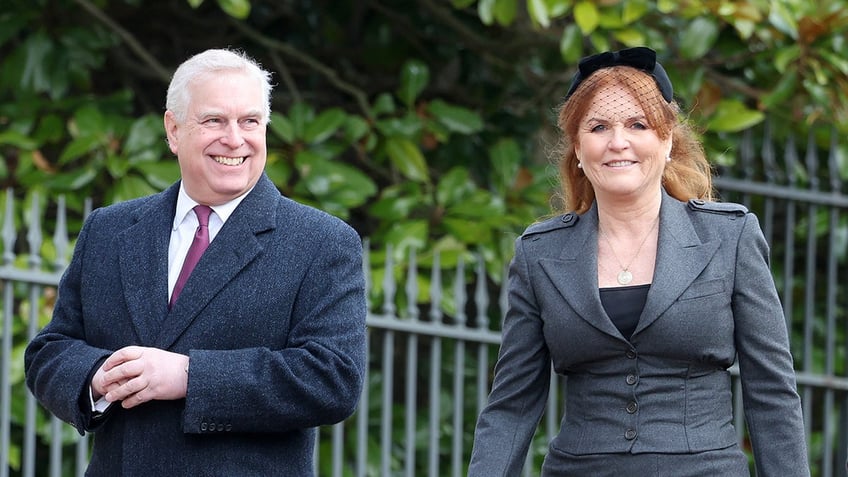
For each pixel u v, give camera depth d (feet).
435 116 44.68
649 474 22.16
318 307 22.88
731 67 45.44
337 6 48.65
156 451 22.48
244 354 22.39
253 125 23.45
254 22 49.42
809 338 40.96
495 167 44.29
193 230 23.68
